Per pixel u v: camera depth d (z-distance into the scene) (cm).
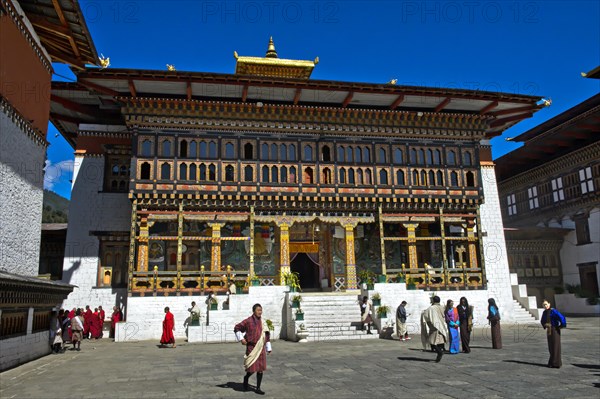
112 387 1083
